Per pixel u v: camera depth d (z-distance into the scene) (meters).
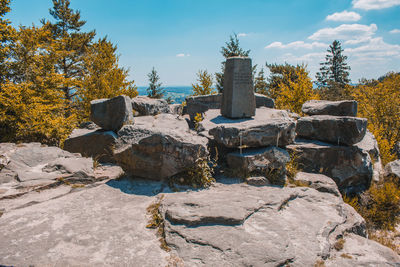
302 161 7.59
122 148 5.65
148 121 9.99
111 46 19.27
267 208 4.45
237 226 3.79
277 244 3.44
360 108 21.16
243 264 3.08
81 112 16.72
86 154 7.74
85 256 3.16
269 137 6.27
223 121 8.30
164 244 3.46
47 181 5.27
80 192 5.09
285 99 18.19
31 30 12.66
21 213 4.17
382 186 8.20
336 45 45.84
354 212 5.20
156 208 4.41
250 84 8.45
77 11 26.36
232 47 23.80
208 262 3.11
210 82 19.41
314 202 5.12
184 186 5.41
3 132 10.47
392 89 21.86
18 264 2.95
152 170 5.48
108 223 3.95
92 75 17.12
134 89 18.12
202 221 3.83
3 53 11.39
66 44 22.95
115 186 5.36
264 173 6.02
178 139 5.43
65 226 3.82
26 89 10.57
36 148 6.75
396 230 6.84
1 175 5.43
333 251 3.69
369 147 8.57
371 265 3.39
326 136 7.94
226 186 5.53
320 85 45.25
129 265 3.04
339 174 7.48
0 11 11.23
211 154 6.93
